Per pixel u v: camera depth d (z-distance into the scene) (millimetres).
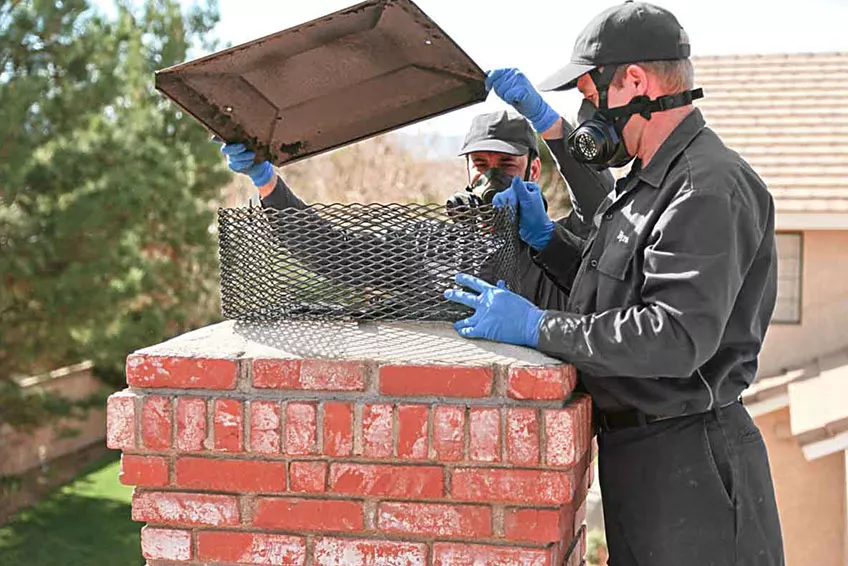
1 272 9938
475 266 2500
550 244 3074
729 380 2525
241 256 2561
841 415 8641
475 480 2242
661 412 2457
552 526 2229
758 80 12922
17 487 13555
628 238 2445
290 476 2305
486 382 2242
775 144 11508
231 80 2547
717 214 2283
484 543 2270
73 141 10461
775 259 2604
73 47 11086
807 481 9820
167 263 12359
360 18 2387
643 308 2299
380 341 2402
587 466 2617
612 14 2516
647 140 2510
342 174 21031
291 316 2574
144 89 13500
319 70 2576
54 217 10047
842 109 12102
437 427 2238
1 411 11531
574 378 2385
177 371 2342
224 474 2330
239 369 2324
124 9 15039
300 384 2301
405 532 2285
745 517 2484
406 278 2527
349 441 2271
